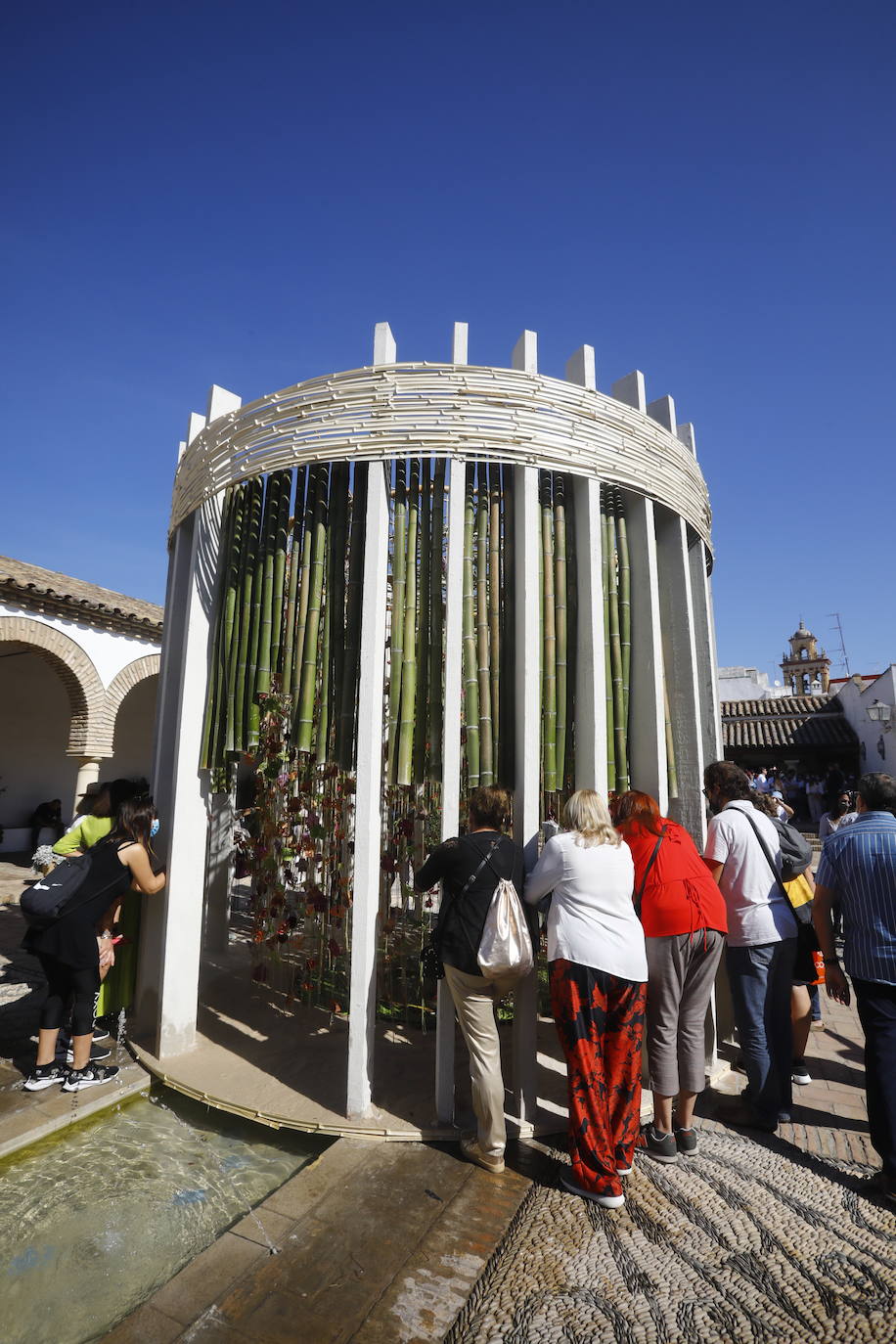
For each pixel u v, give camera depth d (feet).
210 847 19.90
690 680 13.98
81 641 40.01
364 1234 7.98
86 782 40.09
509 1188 9.01
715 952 10.03
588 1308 6.85
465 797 16.47
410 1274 7.34
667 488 13.83
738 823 11.46
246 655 13.33
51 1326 6.89
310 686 12.30
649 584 13.20
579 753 12.40
